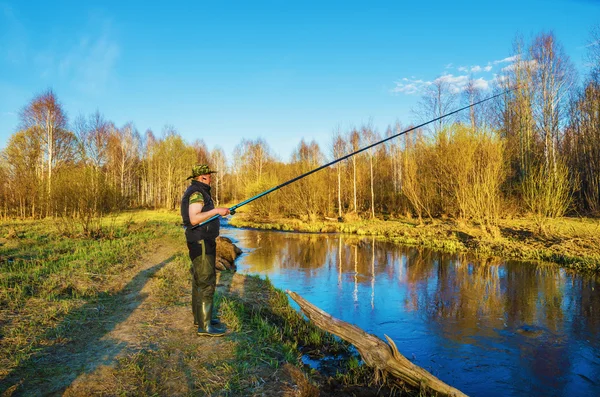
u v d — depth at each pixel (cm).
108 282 635
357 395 362
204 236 398
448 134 1767
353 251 1338
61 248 945
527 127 2414
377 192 3181
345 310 665
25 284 554
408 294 768
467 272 973
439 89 2958
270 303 635
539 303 701
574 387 409
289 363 380
